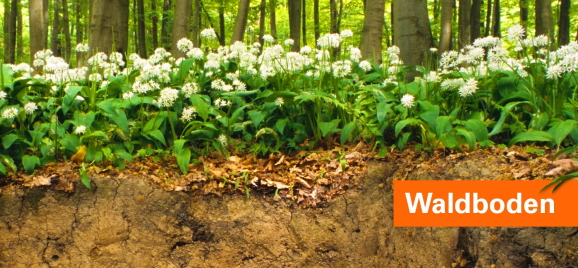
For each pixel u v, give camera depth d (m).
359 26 15.16
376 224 3.95
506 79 4.24
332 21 14.66
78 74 5.01
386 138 4.33
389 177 4.04
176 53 8.98
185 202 4.01
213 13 17.33
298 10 12.43
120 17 7.31
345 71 4.62
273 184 4.05
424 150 4.01
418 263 3.56
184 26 9.03
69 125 4.45
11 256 3.88
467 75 4.42
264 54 4.99
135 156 4.29
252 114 4.54
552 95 3.91
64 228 3.94
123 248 3.93
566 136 3.68
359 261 3.91
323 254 3.94
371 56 7.59
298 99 4.43
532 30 14.61
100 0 7.09
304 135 4.59
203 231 3.96
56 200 3.98
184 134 4.57
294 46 12.45
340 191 4.05
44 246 3.91
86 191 4.00
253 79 5.18
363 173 4.08
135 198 4.00
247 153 4.52
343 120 4.51
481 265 3.15
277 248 3.94
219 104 4.75
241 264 3.93
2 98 4.27
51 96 4.69
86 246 3.92
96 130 4.36
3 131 4.30
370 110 4.46
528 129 3.90
